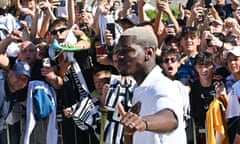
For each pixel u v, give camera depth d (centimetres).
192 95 678
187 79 682
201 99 672
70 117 695
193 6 877
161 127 321
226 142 639
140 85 366
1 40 742
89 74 706
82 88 696
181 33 728
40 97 670
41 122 681
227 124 639
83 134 696
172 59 673
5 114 674
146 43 364
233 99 631
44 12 811
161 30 795
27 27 800
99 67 696
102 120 673
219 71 683
